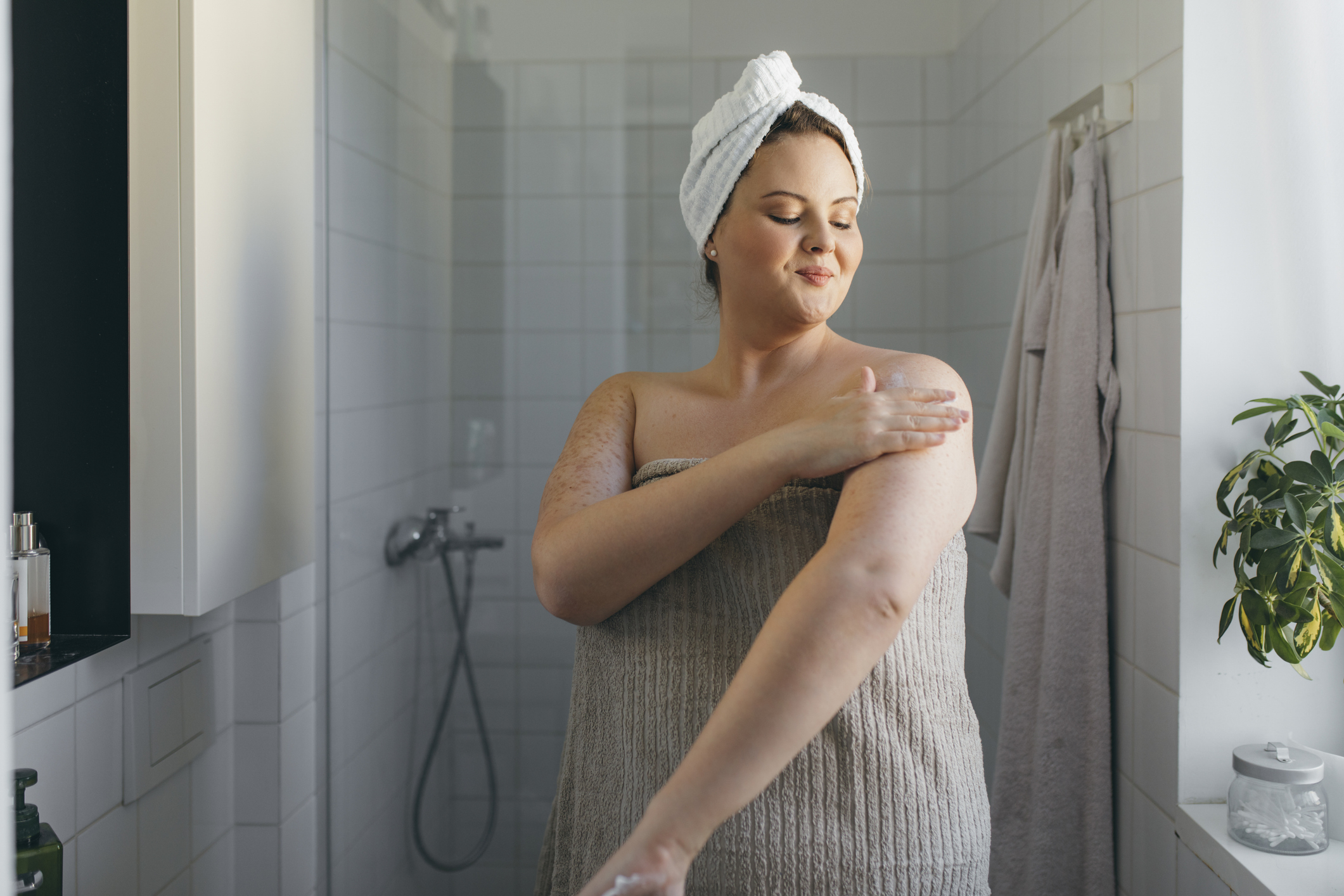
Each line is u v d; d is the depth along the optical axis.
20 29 1.08
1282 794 1.08
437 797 1.81
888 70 2.21
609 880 0.58
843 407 0.67
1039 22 1.69
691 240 1.82
